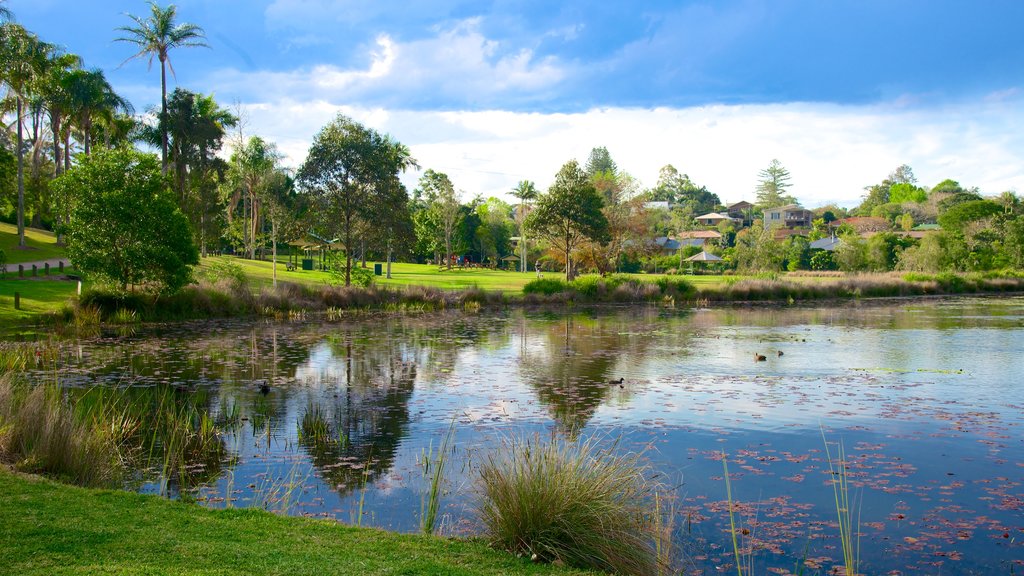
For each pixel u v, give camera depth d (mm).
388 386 15617
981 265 67125
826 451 10430
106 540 5520
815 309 39969
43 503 6492
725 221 129125
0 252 33625
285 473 9305
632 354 21109
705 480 9109
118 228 27344
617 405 13664
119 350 20672
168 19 43812
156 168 28875
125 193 27609
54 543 5375
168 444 10516
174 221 28703
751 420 12406
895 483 9008
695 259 87500
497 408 13383
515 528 6301
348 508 7977
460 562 5652
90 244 27438
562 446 8594
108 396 13906
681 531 7434
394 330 27641
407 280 57031
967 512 8039
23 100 49469
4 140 59625
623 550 6203
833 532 7449
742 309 40156
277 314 32250
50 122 57188
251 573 4910
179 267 28547
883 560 6801
